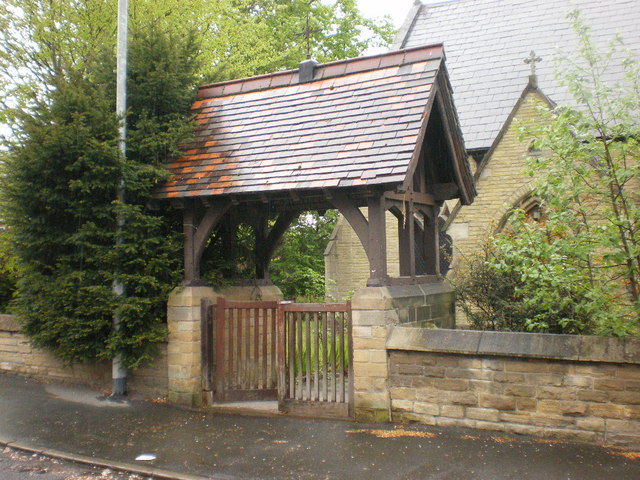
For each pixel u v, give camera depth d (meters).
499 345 6.86
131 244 8.57
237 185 8.23
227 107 9.79
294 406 8.02
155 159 9.06
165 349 8.94
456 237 14.54
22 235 8.92
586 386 6.48
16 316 9.47
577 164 7.62
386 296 7.46
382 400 7.42
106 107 8.80
